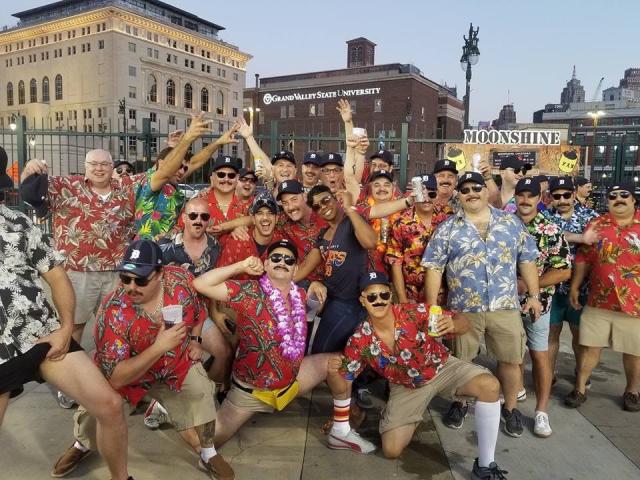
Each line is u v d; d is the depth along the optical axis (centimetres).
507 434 382
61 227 417
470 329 372
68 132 882
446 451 361
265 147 3497
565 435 383
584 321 427
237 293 327
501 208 514
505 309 363
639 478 327
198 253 400
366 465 342
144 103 8875
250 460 346
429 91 6144
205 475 326
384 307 326
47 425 384
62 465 320
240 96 10888
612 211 419
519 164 501
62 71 9219
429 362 335
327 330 388
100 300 432
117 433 282
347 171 508
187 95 9644
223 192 457
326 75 6312
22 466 331
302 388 365
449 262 378
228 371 406
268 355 332
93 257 420
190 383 309
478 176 364
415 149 4019
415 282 423
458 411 396
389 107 5850
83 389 271
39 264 266
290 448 363
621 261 407
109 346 291
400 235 421
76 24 8881
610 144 956
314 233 450
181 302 306
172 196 443
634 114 10581
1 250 250
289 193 428
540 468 337
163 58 9181
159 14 9612
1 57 10238
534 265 372
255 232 429
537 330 391
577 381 436
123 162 643
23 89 9931
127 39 8588
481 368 335
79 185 418
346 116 509
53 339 262
